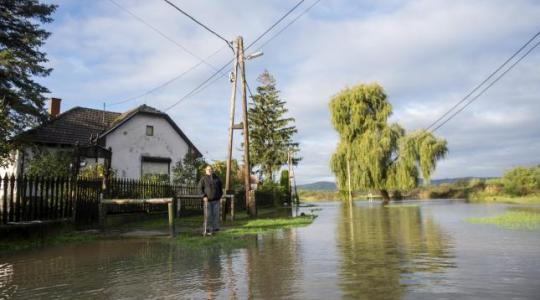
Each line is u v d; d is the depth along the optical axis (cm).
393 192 5438
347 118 4044
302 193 6969
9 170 2152
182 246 932
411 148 3756
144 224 1591
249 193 2048
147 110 2914
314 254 773
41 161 1719
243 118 2112
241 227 1402
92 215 1373
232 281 552
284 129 5806
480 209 2347
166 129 3081
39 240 1069
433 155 3756
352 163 3934
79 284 562
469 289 482
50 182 1209
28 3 2166
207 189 1198
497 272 576
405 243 913
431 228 1257
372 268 624
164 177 2378
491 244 866
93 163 2536
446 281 526
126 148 2808
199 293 493
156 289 519
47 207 1193
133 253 843
